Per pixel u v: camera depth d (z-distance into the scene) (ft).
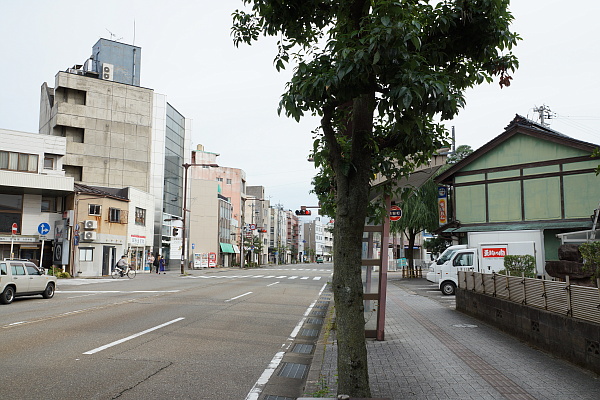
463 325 36.99
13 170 108.06
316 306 54.85
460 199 79.00
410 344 29.04
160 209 171.94
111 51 177.17
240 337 32.89
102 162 157.07
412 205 106.01
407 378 20.62
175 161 190.90
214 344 29.91
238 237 274.77
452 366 22.81
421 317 42.55
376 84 14.14
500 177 75.61
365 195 15.17
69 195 116.26
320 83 13.67
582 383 19.29
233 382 21.18
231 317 42.42
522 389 18.56
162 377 21.48
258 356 26.99
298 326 39.22
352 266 14.92
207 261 208.44
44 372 21.77
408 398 17.63
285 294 69.10
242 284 88.94
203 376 21.99
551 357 24.54
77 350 26.76
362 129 15.40
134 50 182.09
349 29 15.81
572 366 22.36
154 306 49.08
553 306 25.44
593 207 67.15
